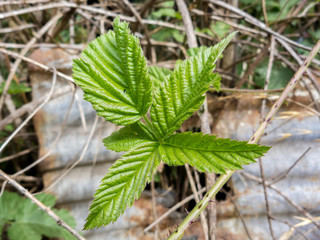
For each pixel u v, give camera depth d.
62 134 0.60
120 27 0.24
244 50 0.81
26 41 0.81
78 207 0.58
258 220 0.55
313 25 0.79
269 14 0.78
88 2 0.94
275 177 0.55
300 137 0.58
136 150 0.25
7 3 0.52
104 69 0.25
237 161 0.23
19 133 0.66
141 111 0.25
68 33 0.94
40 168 0.60
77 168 0.60
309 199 0.55
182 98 0.25
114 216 0.24
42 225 0.52
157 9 0.86
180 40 0.74
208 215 0.33
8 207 0.54
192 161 0.24
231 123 0.60
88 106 0.61
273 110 0.29
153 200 0.54
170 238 0.25
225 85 0.70
